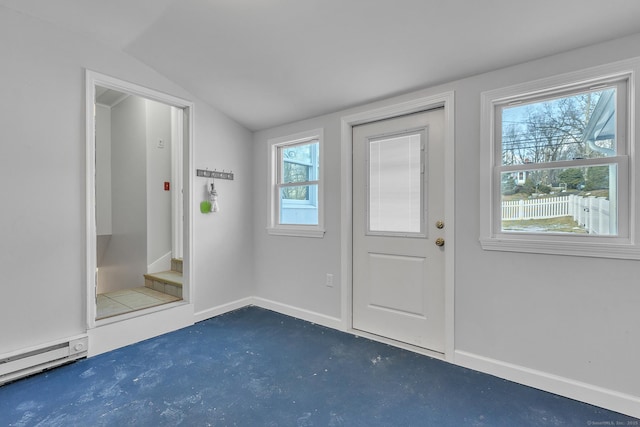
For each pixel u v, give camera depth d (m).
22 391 1.91
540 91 1.94
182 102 2.92
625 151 1.74
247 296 3.61
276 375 2.11
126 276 4.04
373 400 1.84
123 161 4.12
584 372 1.81
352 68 2.31
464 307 2.21
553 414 1.70
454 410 1.75
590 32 1.69
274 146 3.49
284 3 1.84
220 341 2.65
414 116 2.53
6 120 1.99
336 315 2.94
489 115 2.10
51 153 2.17
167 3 1.95
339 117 2.89
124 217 4.09
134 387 1.96
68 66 2.23
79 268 2.30
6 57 1.99
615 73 1.71
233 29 2.11
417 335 2.53
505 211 2.11
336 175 2.91
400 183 2.61
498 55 1.95
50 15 2.09
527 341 1.98
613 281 1.74
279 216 3.51
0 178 1.97
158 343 2.61
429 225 2.46
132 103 3.92
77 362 2.27
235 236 3.46
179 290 3.20
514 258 2.02
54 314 2.19
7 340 2.00
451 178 2.25
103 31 2.26
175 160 3.95
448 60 2.06
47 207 2.16
